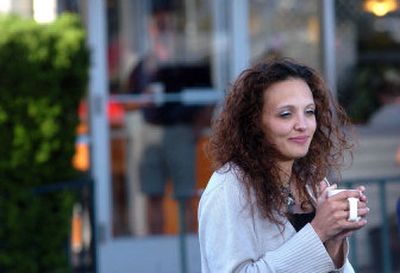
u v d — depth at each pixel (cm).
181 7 1650
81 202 1420
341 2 1661
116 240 1606
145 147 1631
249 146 668
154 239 1616
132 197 1627
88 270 1434
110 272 1591
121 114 1623
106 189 1602
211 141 689
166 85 1642
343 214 634
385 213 1270
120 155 1623
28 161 1300
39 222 1304
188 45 1652
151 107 1636
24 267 1294
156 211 1631
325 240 642
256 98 670
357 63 1664
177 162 1636
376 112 1664
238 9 1645
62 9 1579
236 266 644
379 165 1656
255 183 657
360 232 1584
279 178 674
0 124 1288
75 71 1309
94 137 1596
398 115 1669
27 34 1291
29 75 1289
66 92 1314
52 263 1312
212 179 671
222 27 1656
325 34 1641
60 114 1309
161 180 1634
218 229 651
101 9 1606
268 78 670
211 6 1655
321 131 708
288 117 664
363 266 1568
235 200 653
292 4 1661
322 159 707
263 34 1659
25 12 1540
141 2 1634
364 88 1662
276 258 639
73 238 1455
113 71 1620
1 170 1291
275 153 670
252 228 651
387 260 1282
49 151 1308
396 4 1670
